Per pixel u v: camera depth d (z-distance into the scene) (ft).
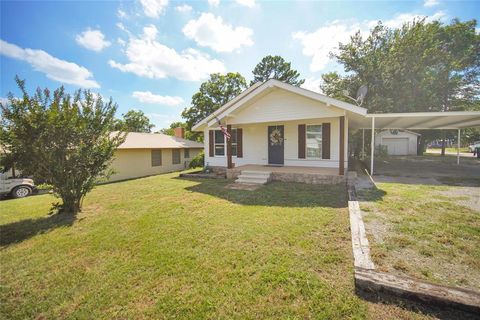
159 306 7.00
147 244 11.48
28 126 15.83
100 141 19.25
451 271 7.95
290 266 8.75
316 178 25.64
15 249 11.71
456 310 6.05
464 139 115.14
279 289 7.46
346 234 11.51
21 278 9.04
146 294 7.63
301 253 9.72
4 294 8.07
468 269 8.05
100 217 16.65
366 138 72.69
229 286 7.75
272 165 34.65
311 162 32.17
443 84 59.00
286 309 6.58
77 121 17.47
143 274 8.79
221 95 83.35
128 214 17.07
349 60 64.54
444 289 6.48
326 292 7.17
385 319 6.08
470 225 11.98
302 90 25.17
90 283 8.45
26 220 16.83
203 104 81.92
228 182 29.22
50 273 9.29
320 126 31.40
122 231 13.55
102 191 27.35
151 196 23.36
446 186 22.52
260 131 36.14
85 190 18.83
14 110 15.55
